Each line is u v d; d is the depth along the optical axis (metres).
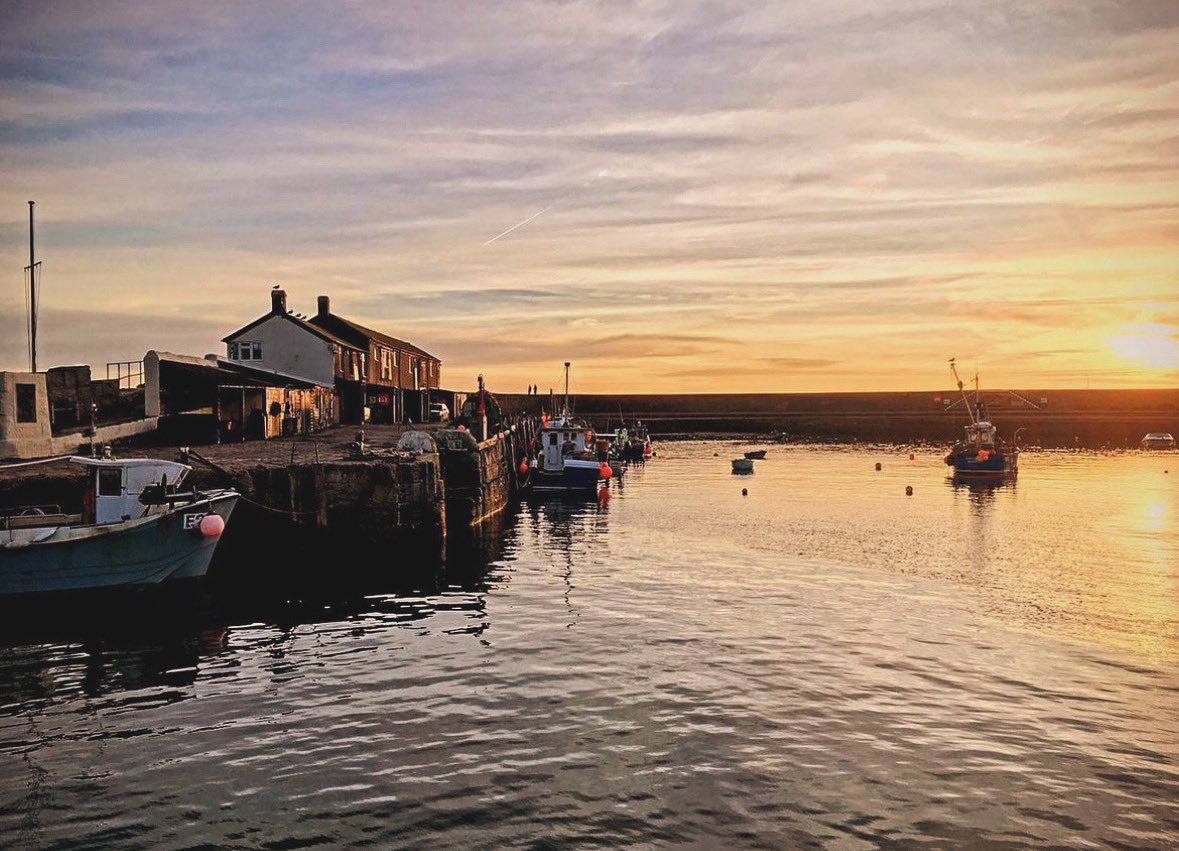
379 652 19.09
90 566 22.77
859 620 22.12
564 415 74.25
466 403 55.84
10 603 22.25
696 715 15.29
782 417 146.75
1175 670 18.31
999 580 27.62
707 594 25.09
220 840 11.08
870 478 69.81
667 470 78.31
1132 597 25.19
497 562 30.59
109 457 24.98
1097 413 140.00
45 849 10.89
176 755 13.62
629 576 27.89
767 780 12.80
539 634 20.58
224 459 32.84
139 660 18.53
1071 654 19.34
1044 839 11.34
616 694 16.33
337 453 35.47
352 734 14.43
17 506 26.23
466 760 13.40
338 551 30.27
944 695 16.55
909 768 13.29
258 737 14.32
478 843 11.01
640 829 11.38
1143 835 11.48
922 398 150.25
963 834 11.41
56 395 41.97
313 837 11.15
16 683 17.09
